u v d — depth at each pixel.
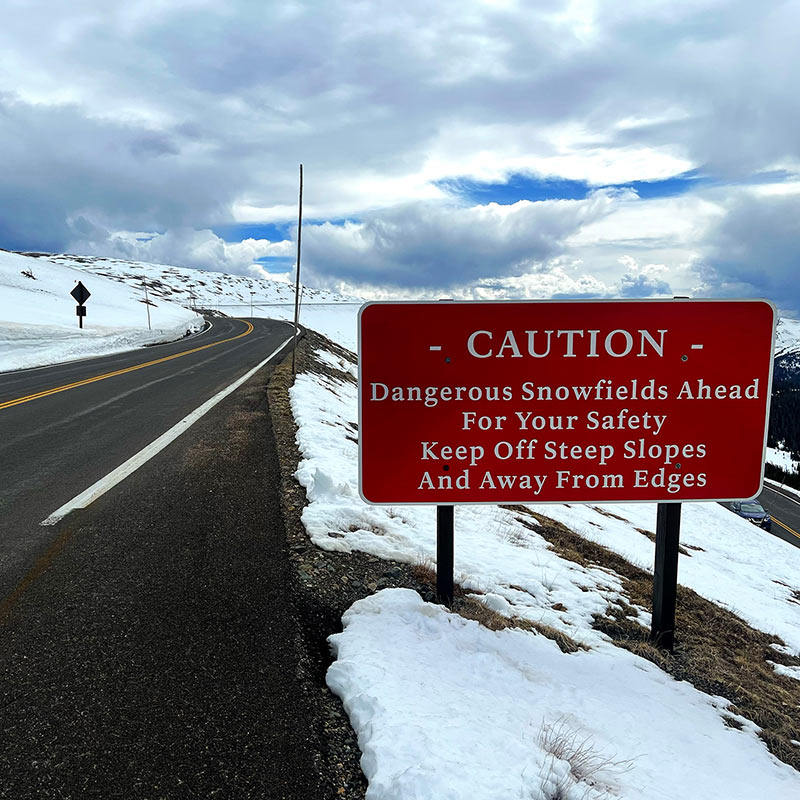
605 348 3.84
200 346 26.44
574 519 8.97
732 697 3.84
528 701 2.95
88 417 9.00
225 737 2.35
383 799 1.98
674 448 3.92
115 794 2.04
